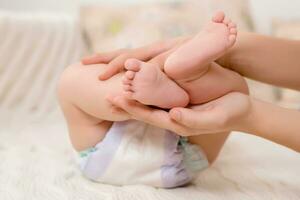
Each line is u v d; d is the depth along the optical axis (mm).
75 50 1199
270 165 682
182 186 602
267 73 622
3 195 562
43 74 1144
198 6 1250
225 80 533
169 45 583
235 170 658
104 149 590
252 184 602
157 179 584
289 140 534
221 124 508
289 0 1370
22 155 711
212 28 507
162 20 1205
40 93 1130
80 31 1229
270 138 540
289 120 532
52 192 570
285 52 615
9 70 1102
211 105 530
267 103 545
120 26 1216
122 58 564
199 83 520
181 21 1208
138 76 487
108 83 555
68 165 669
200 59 494
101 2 1424
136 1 1404
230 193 572
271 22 1354
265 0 1379
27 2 1446
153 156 582
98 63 598
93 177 603
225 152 742
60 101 615
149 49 584
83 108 585
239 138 831
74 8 1425
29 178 614
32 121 979
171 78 511
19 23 1124
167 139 588
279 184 602
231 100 521
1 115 1010
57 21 1192
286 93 1146
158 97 504
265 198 558
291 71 616
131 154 582
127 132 592
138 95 497
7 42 1102
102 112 564
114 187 590
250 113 526
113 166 586
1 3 1447
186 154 595
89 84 567
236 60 619
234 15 1250
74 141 620
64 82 597
